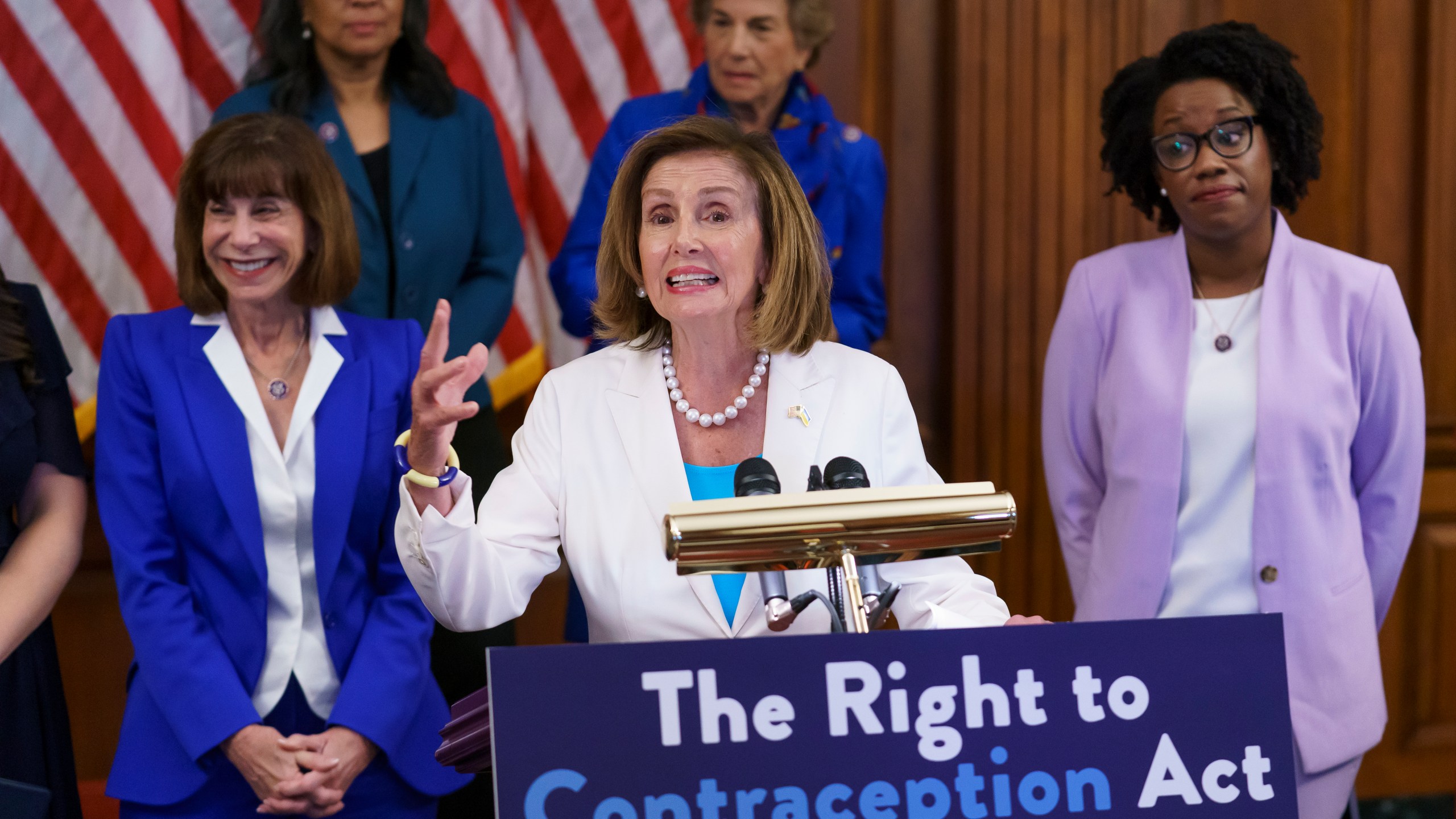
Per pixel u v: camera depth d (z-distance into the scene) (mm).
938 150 5621
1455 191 5816
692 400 2740
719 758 1859
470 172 4602
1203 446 3598
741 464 2316
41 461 3473
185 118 4965
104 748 5211
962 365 5559
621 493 2650
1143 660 1936
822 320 2762
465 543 2396
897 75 5551
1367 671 3527
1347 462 3586
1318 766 3445
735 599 2590
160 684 3225
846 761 1873
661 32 5402
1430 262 5832
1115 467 3709
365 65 4469
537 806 1826
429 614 3479
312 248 3521
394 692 3312
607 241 2771
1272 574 3479
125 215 4914
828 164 4746
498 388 5211
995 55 5465
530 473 2723
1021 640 1922
